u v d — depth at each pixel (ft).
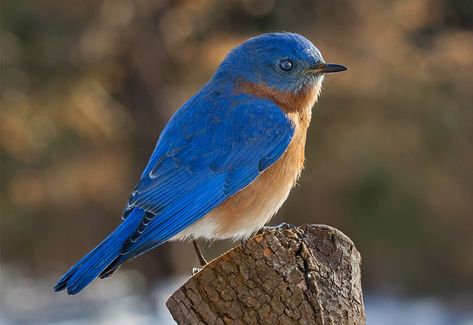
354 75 55.47
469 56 57.82
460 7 60.18
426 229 56.85
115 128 57.98
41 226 62.64
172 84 59.36
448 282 56.85
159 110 59.00
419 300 54.34
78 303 54.24
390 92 56.39
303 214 57.67
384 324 48.39
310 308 19.03
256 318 19.03
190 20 57.88
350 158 56.34
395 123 56.75
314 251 19.48
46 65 57.62
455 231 57.06
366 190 56.59
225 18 59.11
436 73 57.72
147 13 57.57
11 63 57.41
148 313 50.70
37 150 57.36
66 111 57.00
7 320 50.78
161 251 60.64
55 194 59.47
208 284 19.21
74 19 56.95
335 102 56.13
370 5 57.62
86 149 58.59
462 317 50.08
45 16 56.85
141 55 58.18
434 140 56.85
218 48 56.90
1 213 60.75
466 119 57.16
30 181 58.65
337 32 57.62
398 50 57.57
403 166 56.54
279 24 58.54
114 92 59.52
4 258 64.49
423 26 59.98
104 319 49.52
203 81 58.18
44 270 63.00
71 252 63.10
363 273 57.41
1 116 55.93
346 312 19.29
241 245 19.49
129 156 60.03
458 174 57.06
